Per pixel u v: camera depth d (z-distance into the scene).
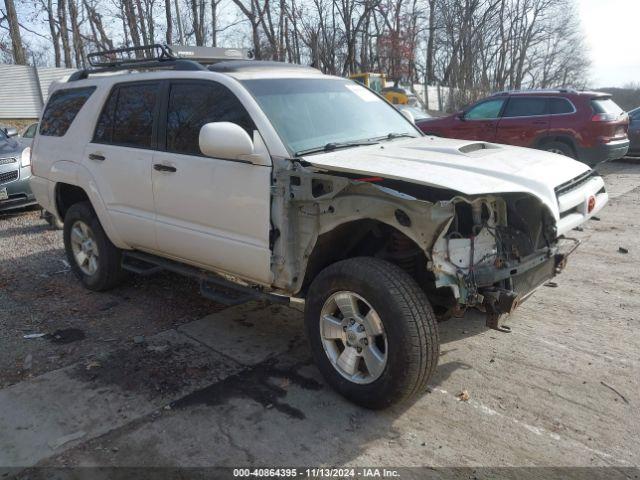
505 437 3.01
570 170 3.69
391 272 3.07
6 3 25.05
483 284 3.04
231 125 3.38
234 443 2.98
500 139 11.21
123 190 4.52
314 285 3.39
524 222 3.32
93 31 26.05
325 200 3.25
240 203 3.62
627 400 3.34
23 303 5.04
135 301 5.07
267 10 22.03
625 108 45.78
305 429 3.10
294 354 3.98
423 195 3.10
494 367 3.76
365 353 3.19
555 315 4.58
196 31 21.25
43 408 3.33
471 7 30.72
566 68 55.31
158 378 3.66
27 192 8.38
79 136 5.01
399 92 20.97
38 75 26.20
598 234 7.09
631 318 4.48
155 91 4.31
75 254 5.41
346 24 24.28
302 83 4.15
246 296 3.91
